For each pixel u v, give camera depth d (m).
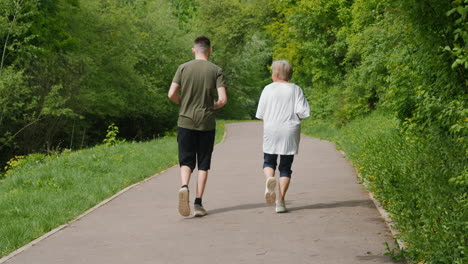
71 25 38.16
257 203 8.99
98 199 9.75
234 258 5.70
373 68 21.08
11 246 6.48
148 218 8.03
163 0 55.38
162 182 12.15
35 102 30.52
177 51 48.03
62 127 36.50
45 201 9.38
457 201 5.52
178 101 8.27
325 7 31.34
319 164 14.81
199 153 8.16
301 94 8.20
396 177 7.86
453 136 7.40
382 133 14.20
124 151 17.72
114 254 6.03
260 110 8.23
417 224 5.77
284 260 5.54
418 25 6.88
